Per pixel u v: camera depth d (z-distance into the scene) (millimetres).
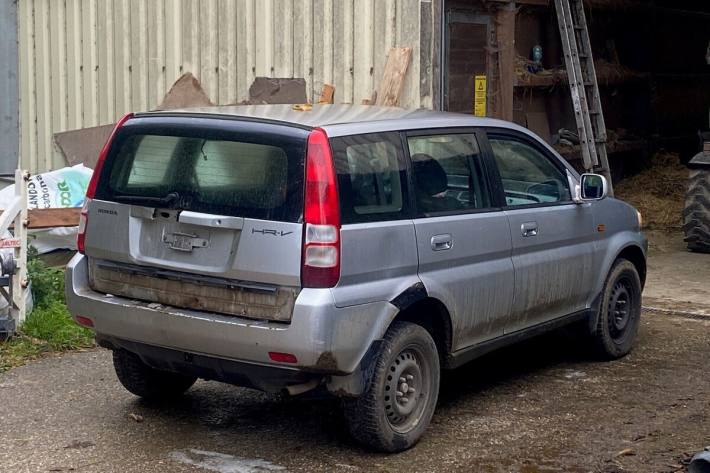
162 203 5258
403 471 5184
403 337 5316
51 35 12844
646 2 15133
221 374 5203
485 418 6035
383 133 5395
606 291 7129
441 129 5824
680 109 16750
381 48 10070
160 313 5199
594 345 7215
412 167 5508
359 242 5031
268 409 6176
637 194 14508
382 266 5176
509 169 6324
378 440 5285
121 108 12250
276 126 5094
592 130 12398
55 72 12875
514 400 6402
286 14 10719
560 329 7277
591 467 5270
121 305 5367
